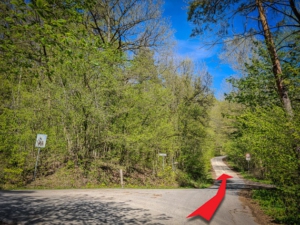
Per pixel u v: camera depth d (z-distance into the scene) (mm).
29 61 5398
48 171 14570
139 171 20125
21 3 3998
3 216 5684
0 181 12500
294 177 6949
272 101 12500
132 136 15867
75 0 4707
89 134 15742
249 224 6477
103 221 5711
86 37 5457
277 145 7395
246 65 13250
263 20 10109
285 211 7723
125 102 17250
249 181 28031
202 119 29984
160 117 19547
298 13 9023
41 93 15414
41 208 6746
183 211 7457
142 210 7230
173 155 24531
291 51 9586
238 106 24016
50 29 4309
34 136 14867
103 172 15695
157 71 24219
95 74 14797
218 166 55344
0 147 12812
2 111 14234
